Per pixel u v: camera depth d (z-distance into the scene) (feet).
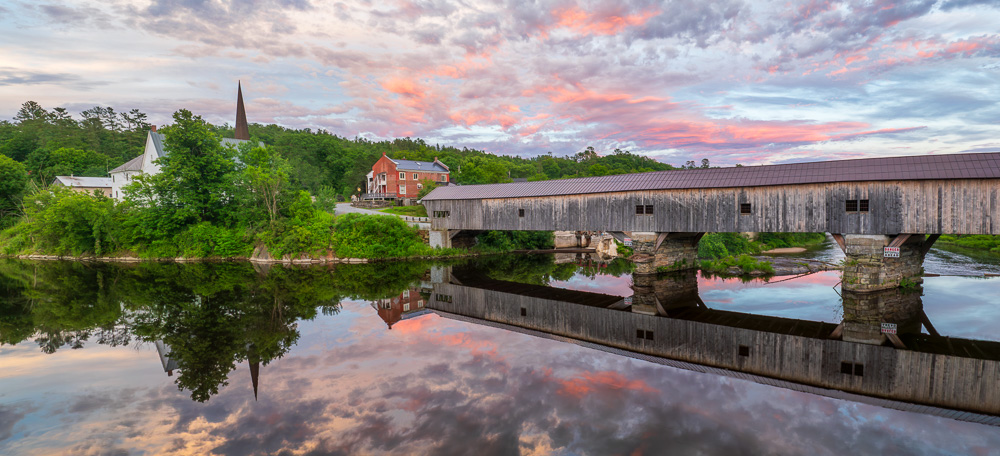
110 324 61.46
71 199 150.00
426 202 141.69
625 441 29.04
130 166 198.90
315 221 138.51
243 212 145.89
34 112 358.02
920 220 66.08
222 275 106.52
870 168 71.31
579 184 107.65
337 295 81.71
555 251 162.71
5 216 190.49
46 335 56.54
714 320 61.46
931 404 34.78
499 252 154.10
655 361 45.52
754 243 153.89
